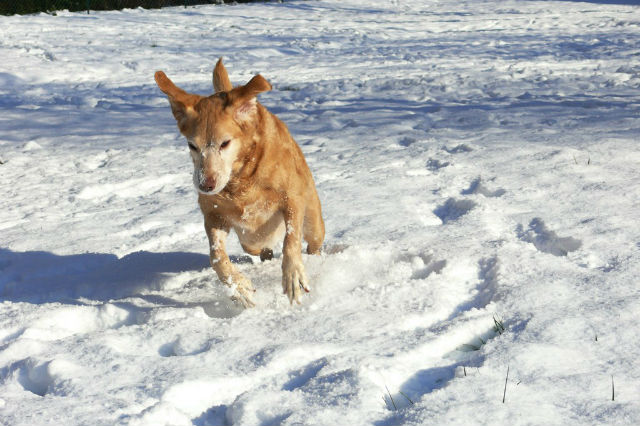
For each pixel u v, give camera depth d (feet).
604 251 13.07
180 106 12.41
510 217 15.98
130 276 14.87
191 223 18.15
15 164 25.35
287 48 59.52
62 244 17.16
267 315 11.87
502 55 52.80
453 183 19.53
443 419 8.02
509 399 8.39
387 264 13.99
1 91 43.21
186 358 10.20
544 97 34.68
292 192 13.00
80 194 21.63
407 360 9.78
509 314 10.88
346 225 16.57
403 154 23.61
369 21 79.10
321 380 9.23
